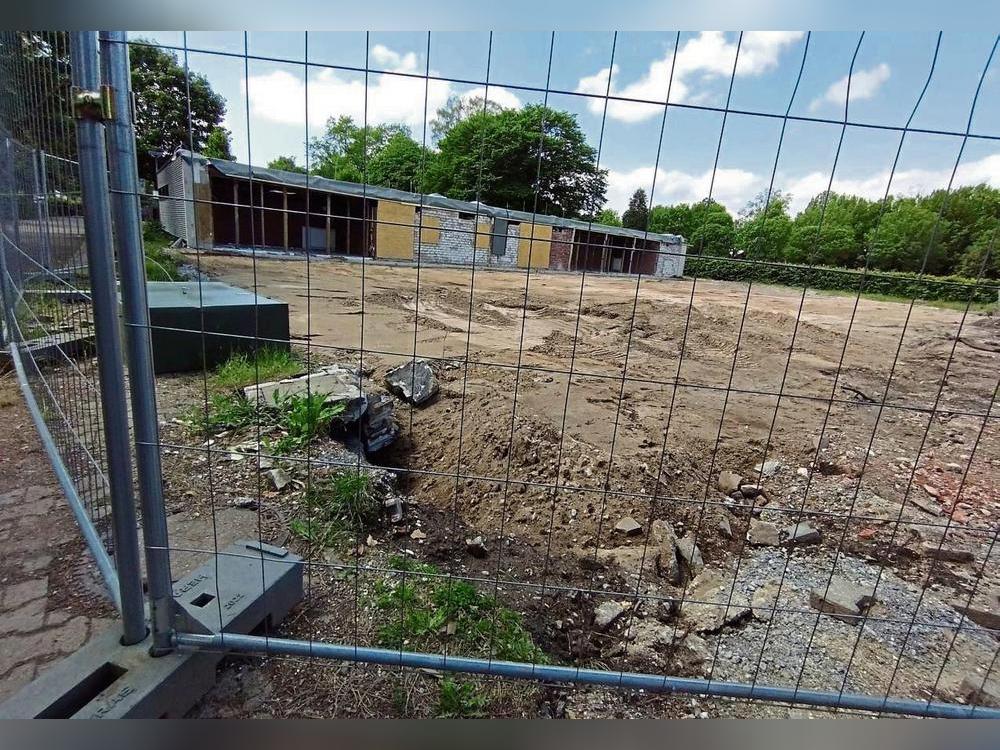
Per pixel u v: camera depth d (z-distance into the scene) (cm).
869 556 287
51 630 178
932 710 158
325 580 207
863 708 157
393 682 165
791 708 179
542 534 294
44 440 288
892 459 417
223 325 453
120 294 127
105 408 131
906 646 216
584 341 857
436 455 387
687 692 154
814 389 655
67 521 237
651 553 275
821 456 416
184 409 357
